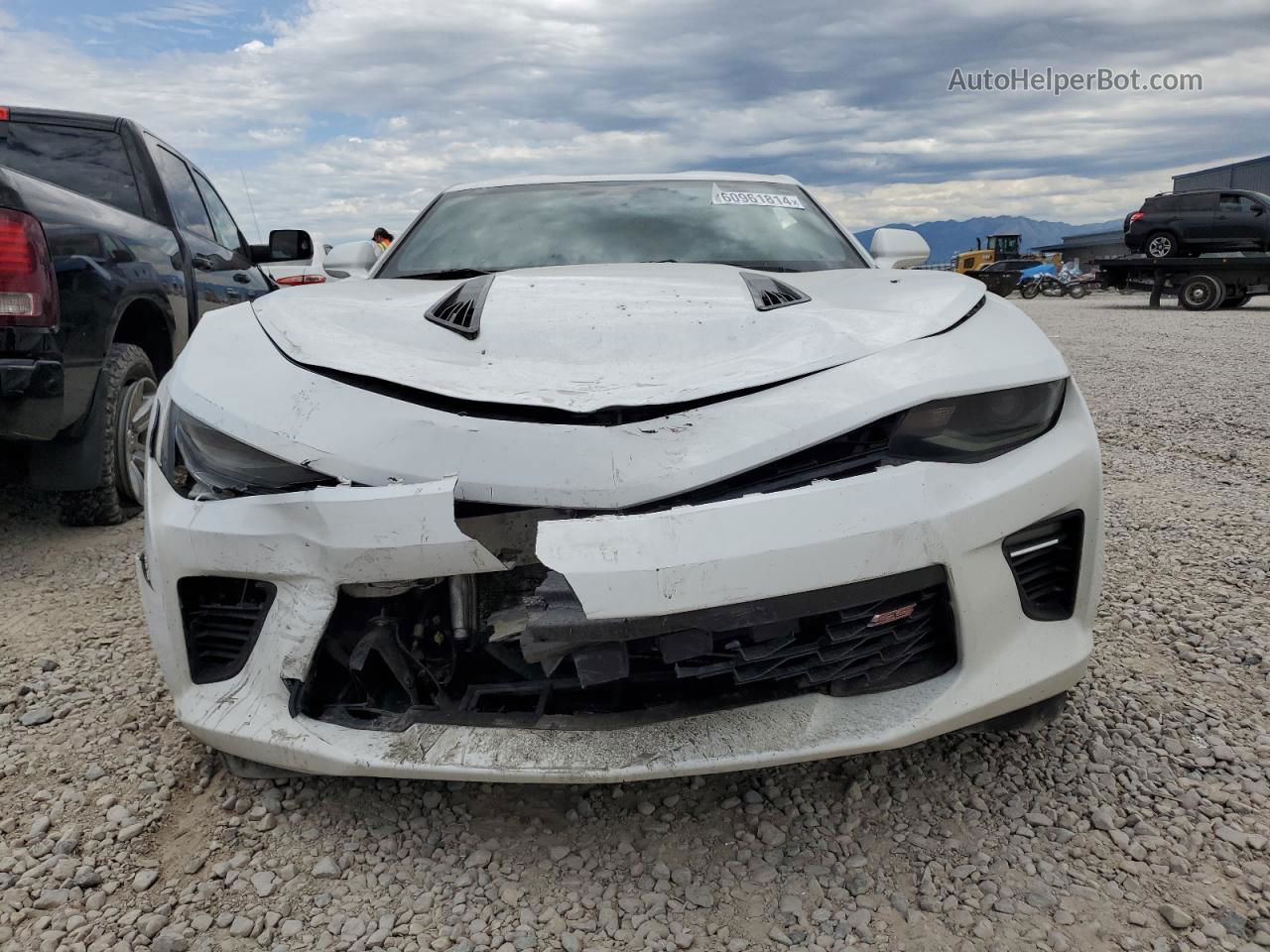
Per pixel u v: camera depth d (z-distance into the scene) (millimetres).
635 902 1585
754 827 1781
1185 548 3346
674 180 3365
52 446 3400
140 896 1614
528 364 1804
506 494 1580
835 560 1545
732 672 1631
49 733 2160
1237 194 18031
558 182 3371
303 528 1649
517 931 1522
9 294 2943
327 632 1711
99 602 2980
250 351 1934
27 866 1695
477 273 2848
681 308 1990
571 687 1738
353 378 1789
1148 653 2506
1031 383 1816
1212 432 5395
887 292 2203
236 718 1728
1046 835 1740
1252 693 2273
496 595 1781
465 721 1670
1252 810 1802
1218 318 15086
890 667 1729
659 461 1583
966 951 1459
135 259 3674
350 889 1630
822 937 1499
